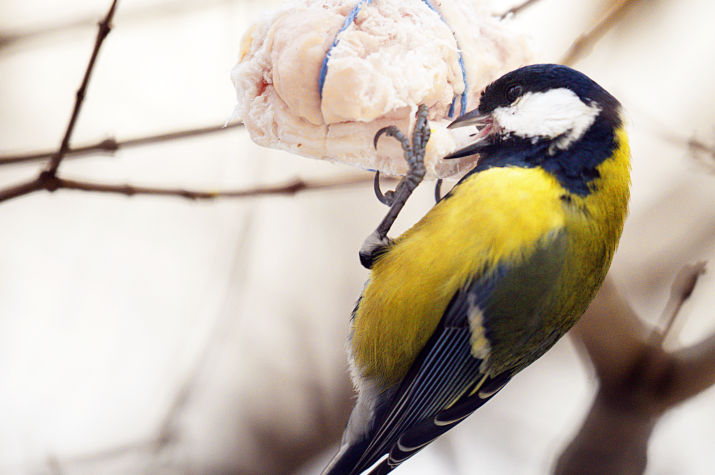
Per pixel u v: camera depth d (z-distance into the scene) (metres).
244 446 1.70
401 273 1.58
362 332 1.59
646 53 1.68
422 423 1.58
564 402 1.71
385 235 1.58
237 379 1.71
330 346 1.72
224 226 1.71
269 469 1.69
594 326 1.61
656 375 1.60
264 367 1.71
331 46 1.55
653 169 1.69
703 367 1.60
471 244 1.57
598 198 1.57
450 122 1.58
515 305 1.57
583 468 1.61
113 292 1.72
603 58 1.67
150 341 1.72
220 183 1.71
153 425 1.70
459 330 1.58
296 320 1.72
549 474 1.61
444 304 1.58
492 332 1.58
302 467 1.70
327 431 1.70
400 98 1.56
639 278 1.68
